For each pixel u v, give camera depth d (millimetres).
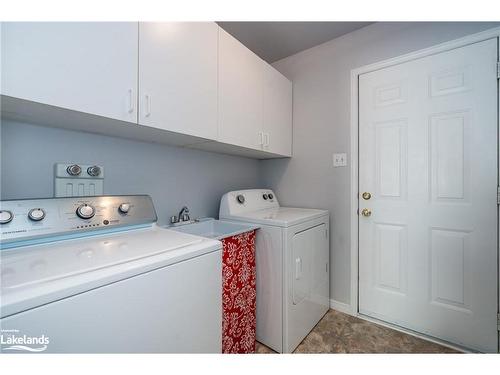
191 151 1730
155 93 1044
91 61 843
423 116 1562
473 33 1396
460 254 1444
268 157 2262
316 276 1733
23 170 992
